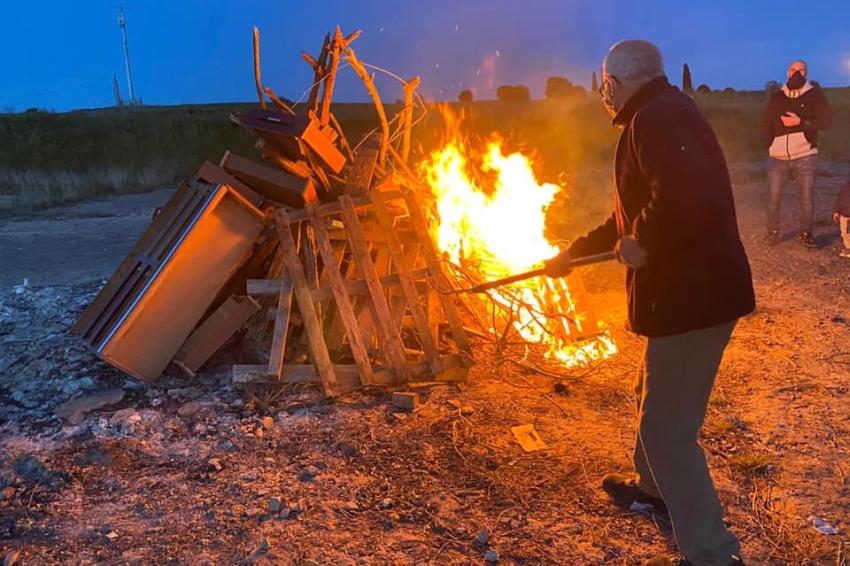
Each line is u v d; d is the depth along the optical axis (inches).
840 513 125.6
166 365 184.5
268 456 147.4
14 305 259.9
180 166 832.3
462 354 184.1
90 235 426.6
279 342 178.7
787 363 192.4
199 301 185.0
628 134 102.4
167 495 134.2
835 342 207.2
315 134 191.6
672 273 100.2
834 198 465.7
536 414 163.9
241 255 188.7
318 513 126.9
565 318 197.3
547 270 124.6
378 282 183.5
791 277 279.6
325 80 210.4
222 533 122.2
